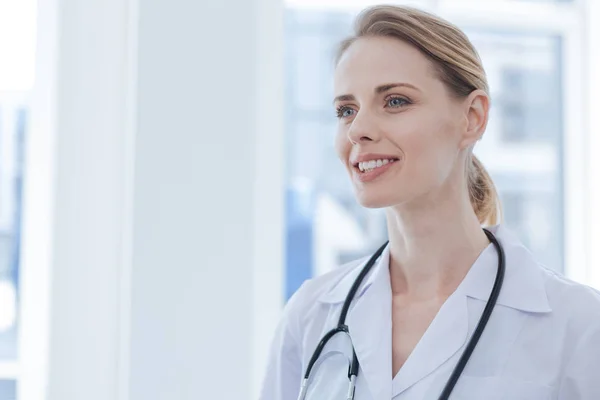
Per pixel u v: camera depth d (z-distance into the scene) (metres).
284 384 1.15
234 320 1.67
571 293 0.99
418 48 0.97
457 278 1.03
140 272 1.63
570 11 2.32
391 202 0.95
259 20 1.83
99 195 1.77
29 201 1.82
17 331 1.93
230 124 1.69
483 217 1.13
